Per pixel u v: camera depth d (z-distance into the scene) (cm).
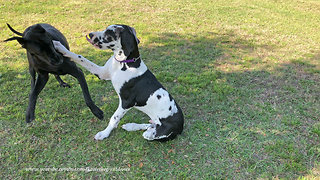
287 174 336
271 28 924
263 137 400
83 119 426
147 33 807
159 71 589
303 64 649
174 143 385
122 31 316
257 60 662
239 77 574
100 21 899
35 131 390
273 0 1357
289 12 1152
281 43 789
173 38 779
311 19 1066
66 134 391
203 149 375
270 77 580
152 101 353
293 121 430
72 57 341
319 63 657
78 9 1018
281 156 362
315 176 332
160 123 365
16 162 339
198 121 432
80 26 841
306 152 372
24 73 550
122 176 329
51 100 463
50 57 299
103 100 479
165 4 1155
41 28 285
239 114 453
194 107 470
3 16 893
